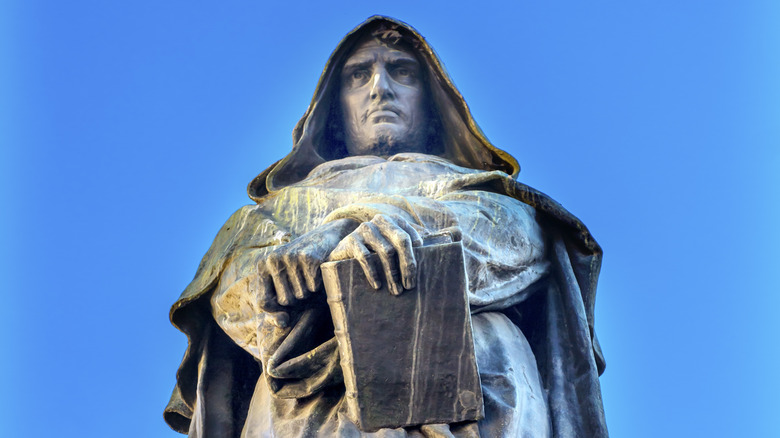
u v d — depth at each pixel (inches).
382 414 375.9
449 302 375.6
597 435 408.8
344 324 375.2
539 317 434.3
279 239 422.6
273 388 397.4
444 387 376.5
